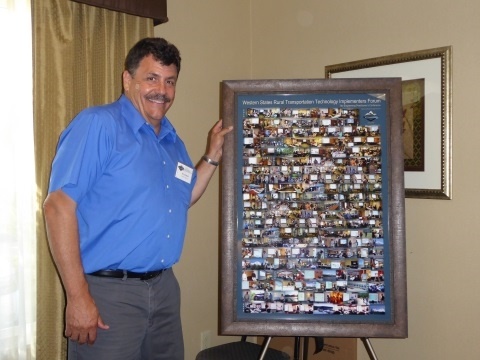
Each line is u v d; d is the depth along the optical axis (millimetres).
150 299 1627
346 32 2383
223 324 1800
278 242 1837
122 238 1541
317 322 1787
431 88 2059
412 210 2180
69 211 1408
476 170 1942
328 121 1848
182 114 2543
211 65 2674
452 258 2041
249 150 1863
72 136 1472
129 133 1576
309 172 1850
